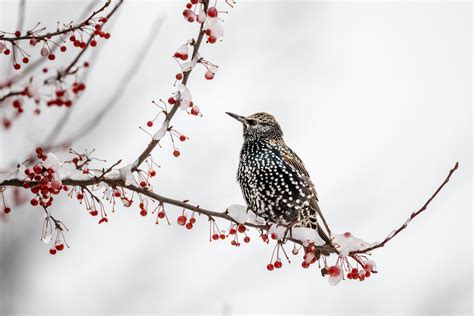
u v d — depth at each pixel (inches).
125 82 445.1
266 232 434.9
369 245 406.9
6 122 360.5
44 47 373.7
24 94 361.7
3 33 365.1
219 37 378.9
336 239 414.0
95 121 426.6
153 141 392.8
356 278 405.7
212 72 386.3
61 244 395.2
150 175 398.9
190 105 389.1
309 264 414.9
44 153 379.2
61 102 378.3
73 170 390.9
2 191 395.5
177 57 381.7
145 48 451.5
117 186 396.8
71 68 382.6
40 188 380.2
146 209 405.7
